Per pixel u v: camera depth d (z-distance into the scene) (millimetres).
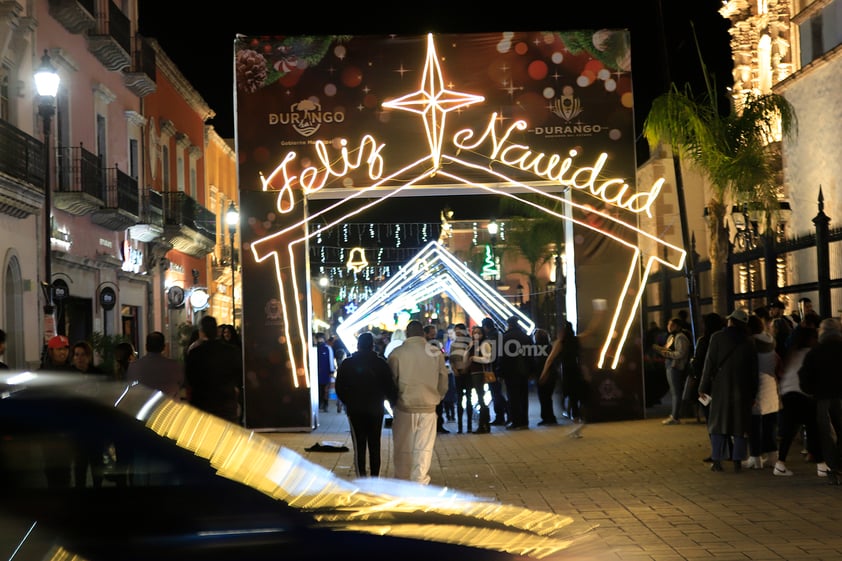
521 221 41406
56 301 25016
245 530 3885
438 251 26250
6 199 20875
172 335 38094
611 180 20734
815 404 12586
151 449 4078
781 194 27078
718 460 13164
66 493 3898
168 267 37000
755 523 9758
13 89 22281
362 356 12242
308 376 20453
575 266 20828
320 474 4797
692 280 21469
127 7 31891
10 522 3754
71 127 26172
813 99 25250
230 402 11609
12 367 22109
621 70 20812
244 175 20625
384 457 16031
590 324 20750
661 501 11148
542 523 4785
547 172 20656
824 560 8180
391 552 3943
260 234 20594
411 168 20578
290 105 20625
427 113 20609
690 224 36625
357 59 20688
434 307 47500
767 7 29016
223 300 49594
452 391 22328
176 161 39031
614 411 20656
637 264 20844
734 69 30719
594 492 11891
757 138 21172
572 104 20766
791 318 18781
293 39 20672
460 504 4910
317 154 20578
